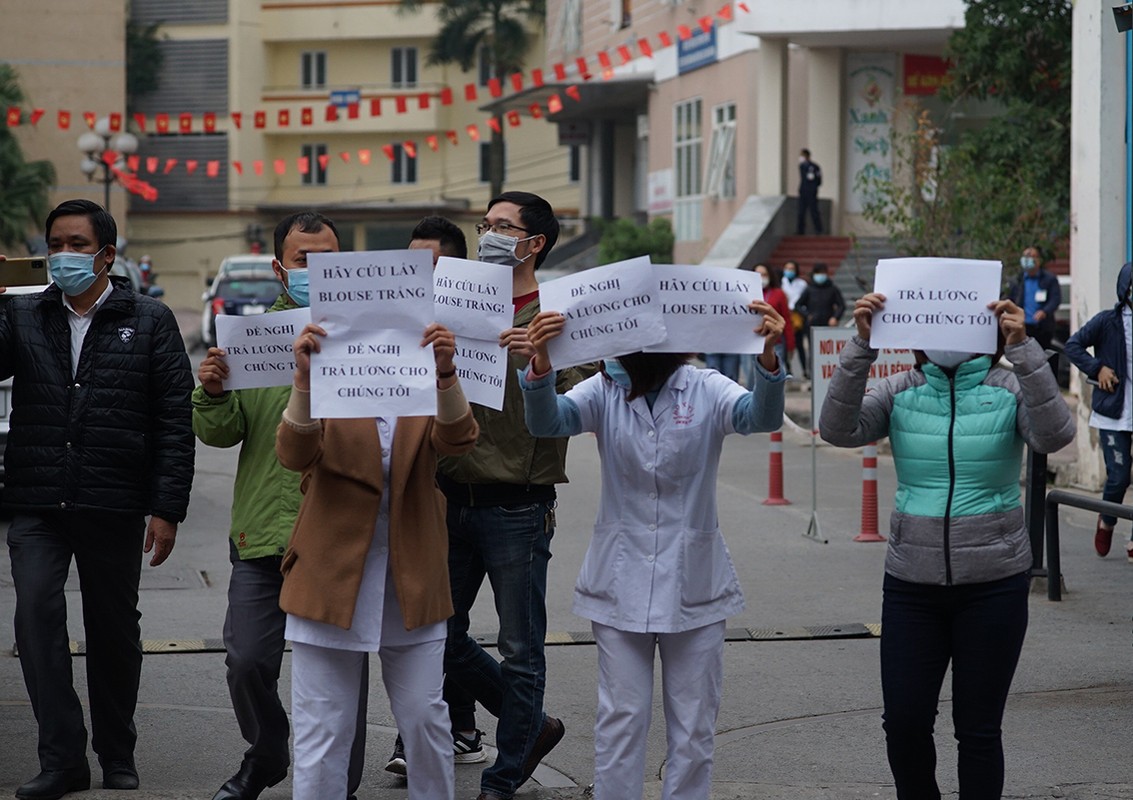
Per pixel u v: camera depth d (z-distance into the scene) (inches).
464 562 233.9
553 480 227.0
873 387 202.2
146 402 233.1
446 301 192.7
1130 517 344.5
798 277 957.8
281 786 247.4
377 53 2372.0
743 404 192.4
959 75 962.7
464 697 255.0
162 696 297.1
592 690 304.0
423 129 2338.8
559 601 385.4
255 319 200.5
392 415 181.9
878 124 1238.9
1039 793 235.5
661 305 188.5
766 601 384.2
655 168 1510.8
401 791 242.4
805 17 1141.1
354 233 2400.3
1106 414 420.8
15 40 1924.2
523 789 242.8
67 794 228.5
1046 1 933.2
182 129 1173.7
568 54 1750.7
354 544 189.8
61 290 233.6
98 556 231.8
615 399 196.7
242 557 212.5
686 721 194.7
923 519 193.8
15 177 1531.7
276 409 214.7
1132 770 245.9
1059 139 918.4
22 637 228.4
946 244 804.6
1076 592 383.6
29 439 229.5
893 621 198.1
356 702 195.3
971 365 194.7
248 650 212.2
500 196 228.7
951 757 254.2
